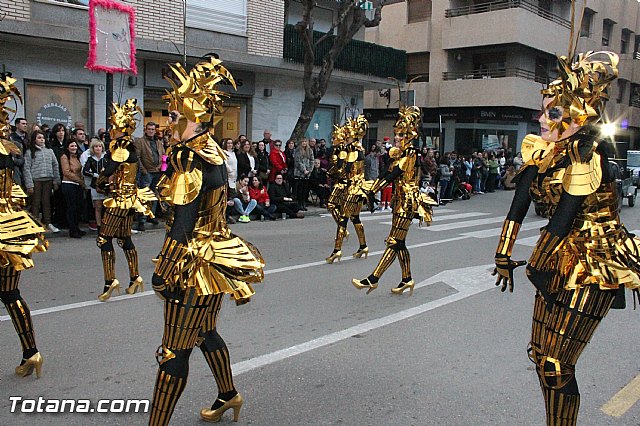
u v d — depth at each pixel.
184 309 3.16
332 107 21.36
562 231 2.88
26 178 9.83
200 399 4.11
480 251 10.20
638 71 37.25
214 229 3.30
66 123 13.80
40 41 12.61
